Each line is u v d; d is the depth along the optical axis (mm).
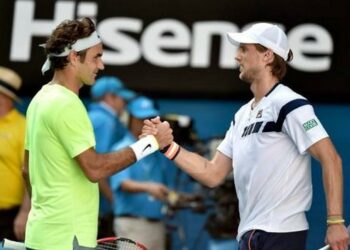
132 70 27078
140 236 25141
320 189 26391
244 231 17172
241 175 17297
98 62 16828
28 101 27266
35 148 16531
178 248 26047
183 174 26406
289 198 16953
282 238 16906
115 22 27047
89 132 16406
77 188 16406
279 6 26734
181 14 26938
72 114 16281
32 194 16828
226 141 18328
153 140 17359
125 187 25031
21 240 24188
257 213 17047
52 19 27172
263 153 16984
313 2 26703
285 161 16938
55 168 16328
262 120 17047
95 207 16609
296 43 26750
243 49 17516
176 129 25516
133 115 25312
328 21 26703
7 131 24344
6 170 24359
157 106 26250
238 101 27000
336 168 16656
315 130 16719
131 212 25141
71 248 16297
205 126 26984
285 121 16828
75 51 16562
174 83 27031
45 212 16391
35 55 27188
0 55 27188
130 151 16984
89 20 16750
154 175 25406
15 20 27188
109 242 17406
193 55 26969
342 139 26797
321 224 26234
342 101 26797
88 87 27516
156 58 27031
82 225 16391
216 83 26938
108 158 16594
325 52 26703
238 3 26797
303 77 26781
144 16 27000
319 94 26797
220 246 25766
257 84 17438
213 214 25750
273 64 17375
